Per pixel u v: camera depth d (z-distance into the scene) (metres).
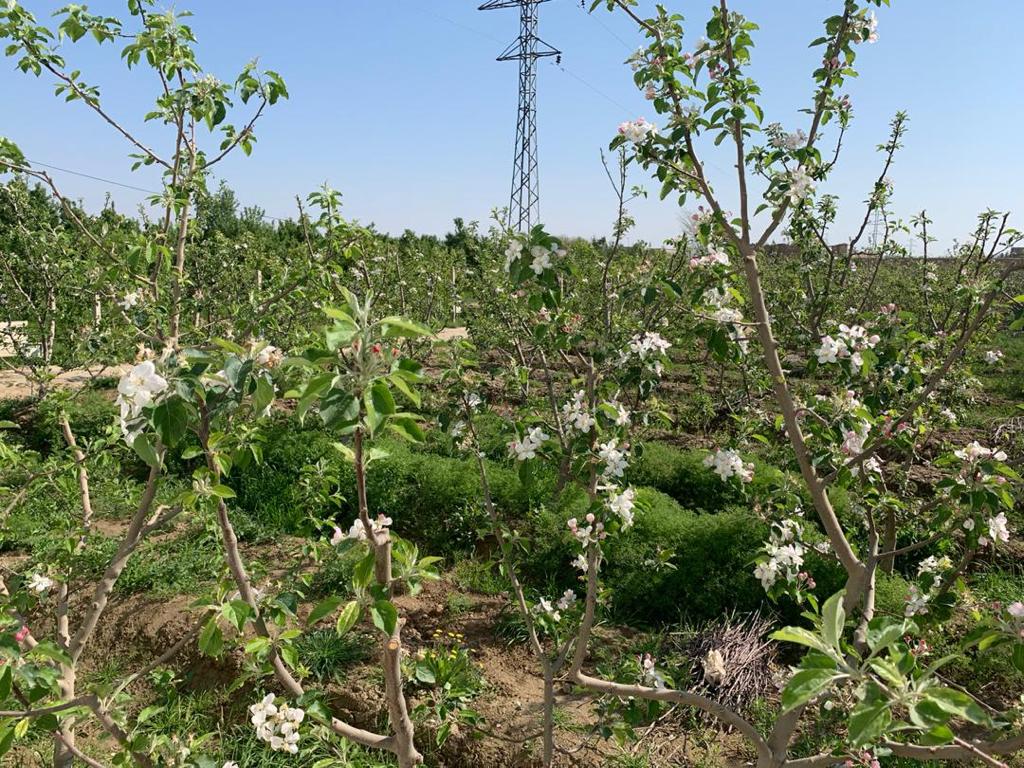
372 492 5.58
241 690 3.55
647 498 2.30
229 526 2.04
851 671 1.33
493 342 6.52
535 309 2.20
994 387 9.17
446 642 3.99
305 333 4.62
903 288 7.15
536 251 2.13
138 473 6.27
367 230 4.05
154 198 2.96
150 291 3.27
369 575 1.54
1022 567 4.65
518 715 3.37
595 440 2.25
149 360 1.48
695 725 3.29
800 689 1.28
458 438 2.89
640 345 2.43
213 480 1.92
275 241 17.86
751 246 2.66
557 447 2.40
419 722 2.93
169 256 2.95
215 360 1.55
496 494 5.33
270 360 1.60
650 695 2.31
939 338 4.16
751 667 3.53
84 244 7.69
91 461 3.47
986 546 4.77
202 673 3.73
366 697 3.41
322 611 1.56
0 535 3.33
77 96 2.94
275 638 1.95
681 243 3.58
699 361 9.20
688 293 2.80
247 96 3.18
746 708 3.39
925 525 3.61
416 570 1.75
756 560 2.63
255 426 2.37
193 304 4.01
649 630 4.08
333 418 1.29
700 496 5.86
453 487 5.38
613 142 2.69
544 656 2.52
